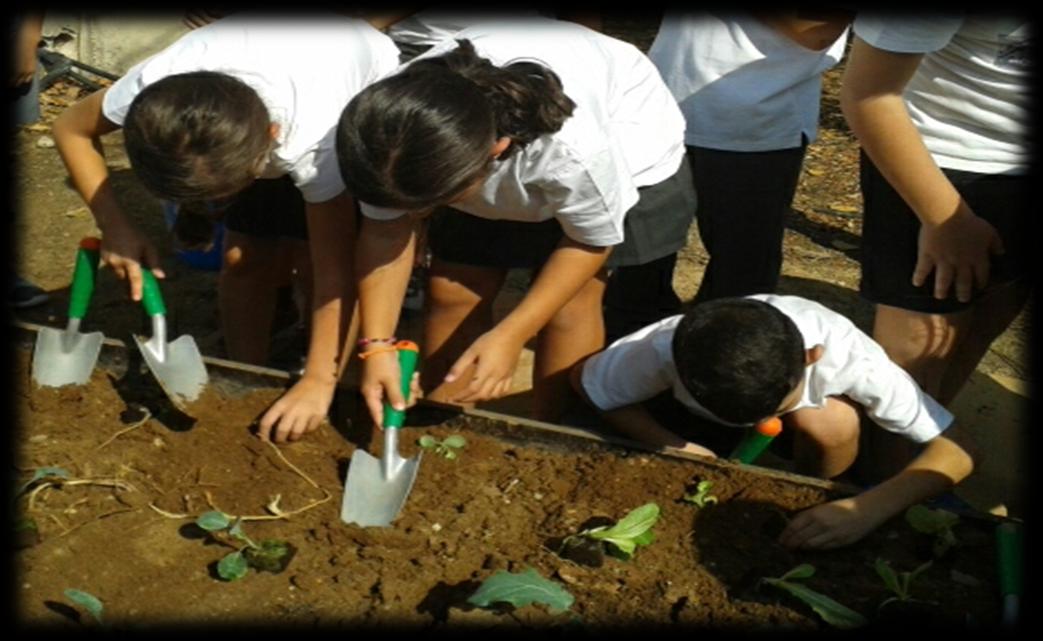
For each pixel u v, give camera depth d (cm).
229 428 237
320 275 236
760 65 271
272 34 219
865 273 250
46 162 414
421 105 183
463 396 221
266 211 260
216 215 234
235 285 270
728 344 211
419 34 261
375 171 183
